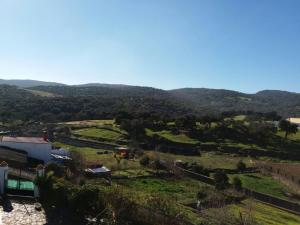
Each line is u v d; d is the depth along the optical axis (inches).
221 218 1894.7
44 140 2411.4
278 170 4242.1
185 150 4886.8
